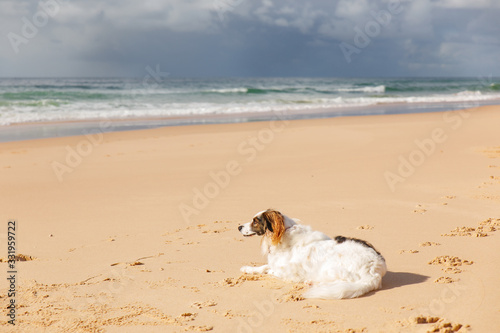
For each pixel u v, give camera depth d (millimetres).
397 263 6727
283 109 33906
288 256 6230
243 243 7980
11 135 21109
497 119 24312
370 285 5625
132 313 5324
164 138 19766
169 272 6672
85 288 6105
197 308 5438
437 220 8883
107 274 6613
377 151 16250
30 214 9844
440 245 7465
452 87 69812
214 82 89625
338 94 51875
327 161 14797
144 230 8750
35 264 7059
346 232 8281
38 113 28906
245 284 6168
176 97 42844
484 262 6648
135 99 39812
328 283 5879
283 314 5203
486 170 13070
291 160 15070
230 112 31641
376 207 9898
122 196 11250
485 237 7793
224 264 7004
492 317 4965
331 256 5945
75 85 61000
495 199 10227
